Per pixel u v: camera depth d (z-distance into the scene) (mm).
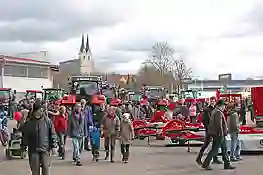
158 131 19703
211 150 12000
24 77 59125
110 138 13797
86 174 11422
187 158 14508
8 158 14609
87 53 123938
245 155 15039
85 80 29016
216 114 11867
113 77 107312
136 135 19859
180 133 17797
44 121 8586
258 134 15641
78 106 13148
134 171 11875
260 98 27141
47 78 62844
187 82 103625
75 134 13000
